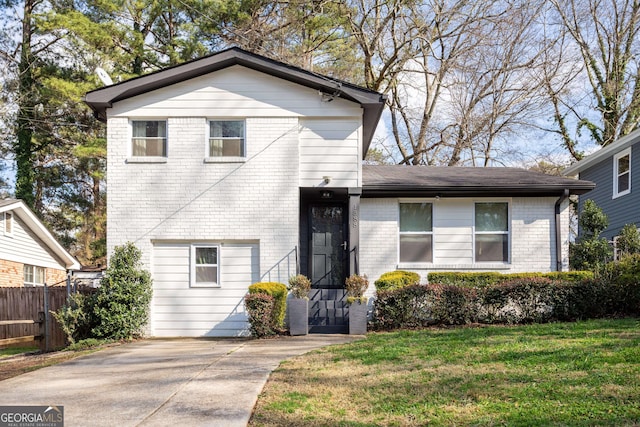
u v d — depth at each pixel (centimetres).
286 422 566
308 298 1306
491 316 1254
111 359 969
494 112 2745
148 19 2639
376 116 1435
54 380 793
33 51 2772
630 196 1914
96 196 3095
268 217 1361
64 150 2886
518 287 1252
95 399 670
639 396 590
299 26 2494
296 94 1386
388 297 1259
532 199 1488
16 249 2047
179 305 1349
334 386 698
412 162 2922
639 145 1862
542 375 692
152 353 1027
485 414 566
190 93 1376
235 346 1090
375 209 1482
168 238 1351
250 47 2491
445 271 1462
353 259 1384
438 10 2550
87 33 2316
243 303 1353
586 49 2762
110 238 1348
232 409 611
